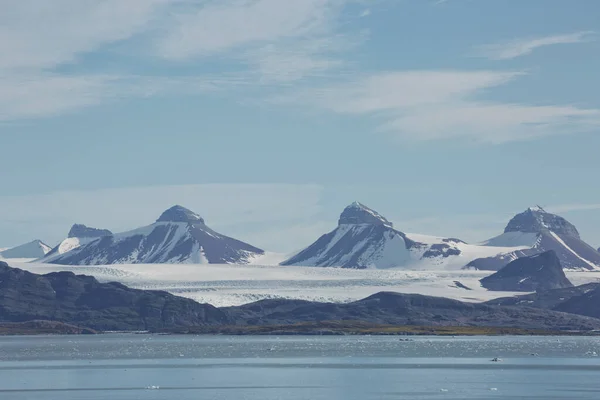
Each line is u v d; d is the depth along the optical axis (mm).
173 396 184125
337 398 178875
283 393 187875
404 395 182750
